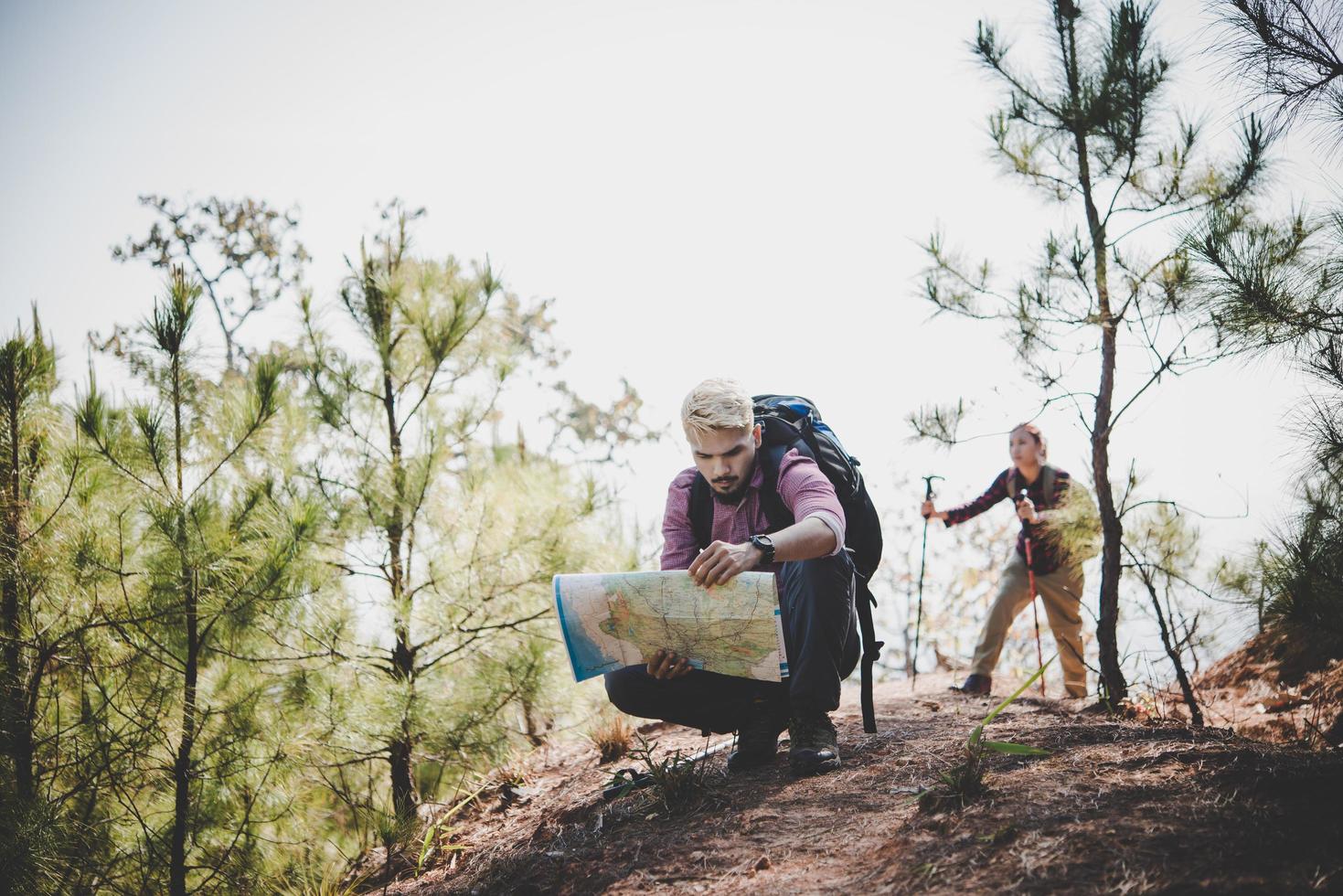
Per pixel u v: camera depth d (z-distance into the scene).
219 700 3.85
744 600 2.51
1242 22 2.84
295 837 4.24
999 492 5.28
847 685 5.89
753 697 2.99
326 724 3.98
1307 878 1.61
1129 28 3.99
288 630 4.17
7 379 3.69
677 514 2.99
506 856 2.87
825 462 2.87
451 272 5.02
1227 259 3.08
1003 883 1.79
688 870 2.27
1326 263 2.94
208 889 3.91
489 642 4.59
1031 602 5.03
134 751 3.84
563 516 4.72
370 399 4.87
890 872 1.99
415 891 2.96
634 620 2.58
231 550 3.67
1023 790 2.29
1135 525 4.15
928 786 2.53
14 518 3.70
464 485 4.79
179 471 3.76
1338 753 2.41
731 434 2.73
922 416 4.57
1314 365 2.91
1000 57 4.35
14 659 3.75
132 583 3.83
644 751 2.95
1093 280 4.05
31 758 3.80
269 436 4.06
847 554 2.90
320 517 4.04
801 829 2.38
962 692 4.90
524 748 4.58
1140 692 4.23
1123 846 1.85
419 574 4.65
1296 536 2.83
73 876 3.66
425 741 4.34
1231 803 2.02
